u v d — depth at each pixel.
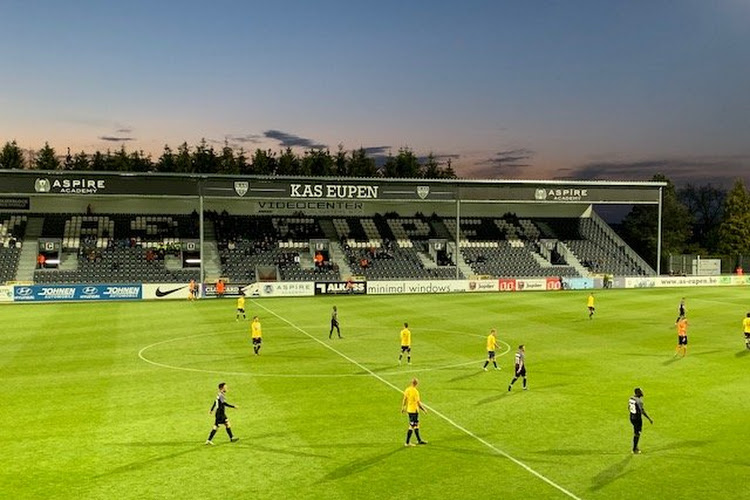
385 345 39.59
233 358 35.47
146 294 65.12
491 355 32.66
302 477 18.52
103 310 56.16
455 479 18.39
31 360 34.78
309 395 27.66
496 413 24.92
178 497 17.14
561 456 20.27
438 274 81.75
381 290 71.12
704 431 22.73
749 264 95.44
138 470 19.03
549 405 26.03
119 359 35.09
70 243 77.31
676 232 110.38
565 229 95.94
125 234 80.50
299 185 72.62
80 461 19.77
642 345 39.56
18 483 18.09
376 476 18.59
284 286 68.88
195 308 58.00
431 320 50.69
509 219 95.88
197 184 69.94
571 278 77.38
